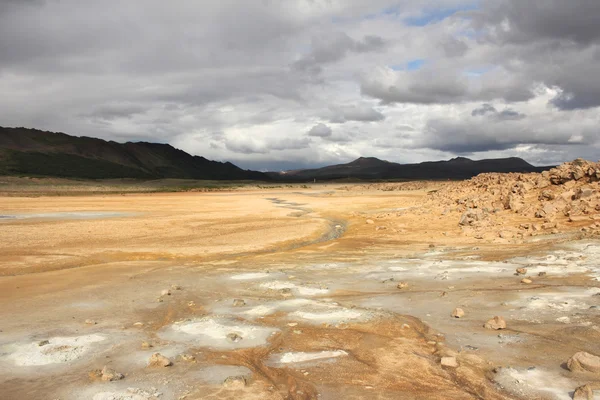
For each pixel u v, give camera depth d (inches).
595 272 547.5
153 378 299.7
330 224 1418.6
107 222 1370.6
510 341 347.3
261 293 539.2
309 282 589.0
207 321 422.3
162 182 6456.7
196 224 1353.3
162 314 458.9
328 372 307.7
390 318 420.2
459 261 687.7
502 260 674.8
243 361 329.7
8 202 2247.8
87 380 297.0
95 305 496.1
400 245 926.4
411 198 2465.6
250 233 1163.9
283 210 1915.6
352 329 395.5
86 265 784.3
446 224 1181.1
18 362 328.8
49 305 497.4
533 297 459.2
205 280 621.6
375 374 303.1
